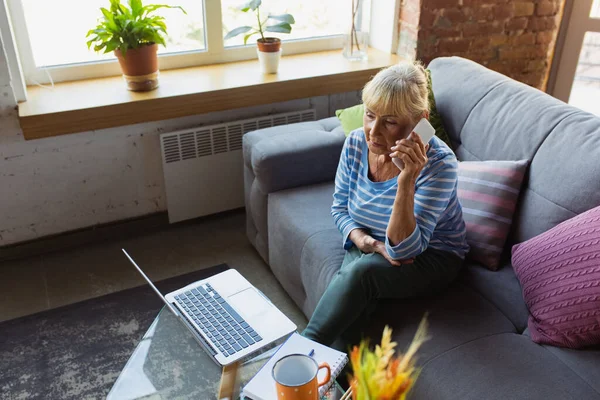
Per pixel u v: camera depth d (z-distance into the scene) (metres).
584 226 1.44
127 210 2.56
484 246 1.69
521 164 1.71
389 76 1.44
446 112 2.06
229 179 2.63
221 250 2.48
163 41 2.30
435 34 2.67
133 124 2.34
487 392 1.25
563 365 1.33
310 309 1.88
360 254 1.68
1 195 2.28
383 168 1.63
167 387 1.27
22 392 1.76
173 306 1.45
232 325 1.37
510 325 1.49
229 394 1.24
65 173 2.35
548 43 2.89
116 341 1.96
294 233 1.92
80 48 2.41
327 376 1.17
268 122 2.61
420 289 1.58
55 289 2.22
